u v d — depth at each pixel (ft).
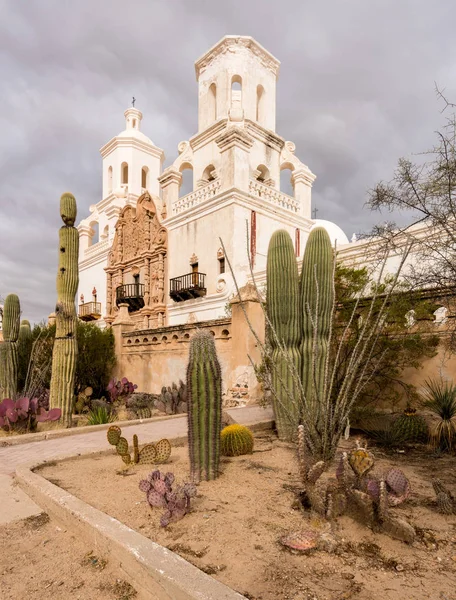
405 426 21.30
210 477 14.87
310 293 21.98
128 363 48.11
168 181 73.26
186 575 8.13
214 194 63.46
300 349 22.25
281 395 21.70
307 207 74.13
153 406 38.40
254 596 8.02
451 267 18.39
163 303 71.61
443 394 20.80
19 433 27.09
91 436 24.43
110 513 11.96
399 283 23.35
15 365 34.83
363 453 11.66
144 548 9.25
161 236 73.10
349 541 10.27
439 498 12.10
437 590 8.23
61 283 30.35
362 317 23.73
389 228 19.93
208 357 15.15
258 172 71.56
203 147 73.72
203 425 14.83
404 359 23.07
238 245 59.11
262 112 78.54
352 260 38.96
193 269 66.44
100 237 102.47
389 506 11.21
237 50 73.92
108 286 87.10
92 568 9.74
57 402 29.68
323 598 7.97
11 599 8.71
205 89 77.71
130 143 103.86
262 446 20.59
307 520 11.41
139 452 17.52
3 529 11.93
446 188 16.85
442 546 10.05
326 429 14.96
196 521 11.35
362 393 23.98
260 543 10.13
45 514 12.91
